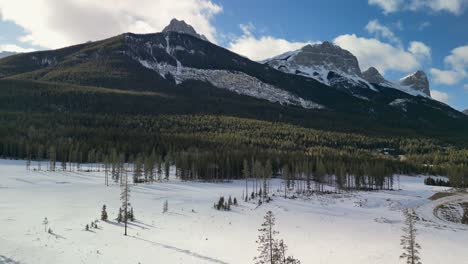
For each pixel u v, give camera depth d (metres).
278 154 171.75
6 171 135.62
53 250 45.94
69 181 125.69
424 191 140.38
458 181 152.25
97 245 50.28
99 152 167.75
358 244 59.25
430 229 77.31
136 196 103.31
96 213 75.44
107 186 118.69
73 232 57.25
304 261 48.91
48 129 195.25
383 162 178.00
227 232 64.31
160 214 78.75
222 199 90.50
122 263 43.16
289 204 102.38
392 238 64.69
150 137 195.88
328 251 54.25
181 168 148.00
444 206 111.25
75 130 196.50
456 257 54.41
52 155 146.50
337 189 139.62
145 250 49.53
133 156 166.75
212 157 152.38
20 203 83.25
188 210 85.25
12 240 49.06
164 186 127.12
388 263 49.31
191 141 193.88
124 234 58.47
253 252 51.47
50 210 76.19
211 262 46.12
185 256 47.97
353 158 183.12
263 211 88.94
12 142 166.88
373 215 92.38
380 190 141.38
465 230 79.25
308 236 63.97
